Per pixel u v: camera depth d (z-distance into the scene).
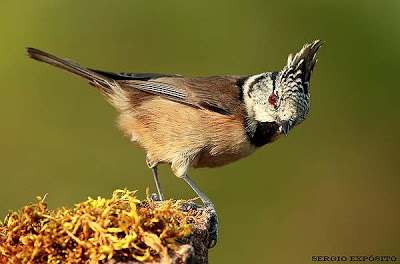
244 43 14.51
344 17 14.26
